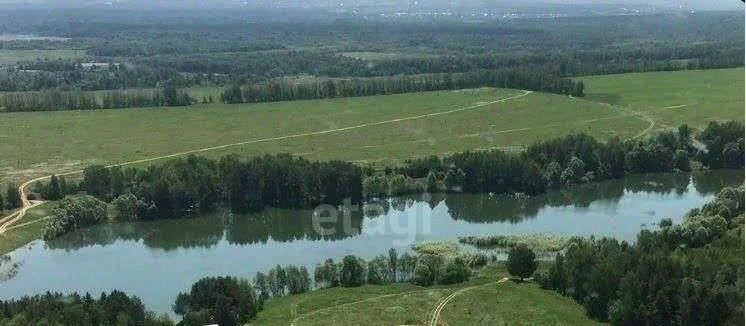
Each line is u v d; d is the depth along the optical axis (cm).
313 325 12156
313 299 13162
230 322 12338
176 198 18238
